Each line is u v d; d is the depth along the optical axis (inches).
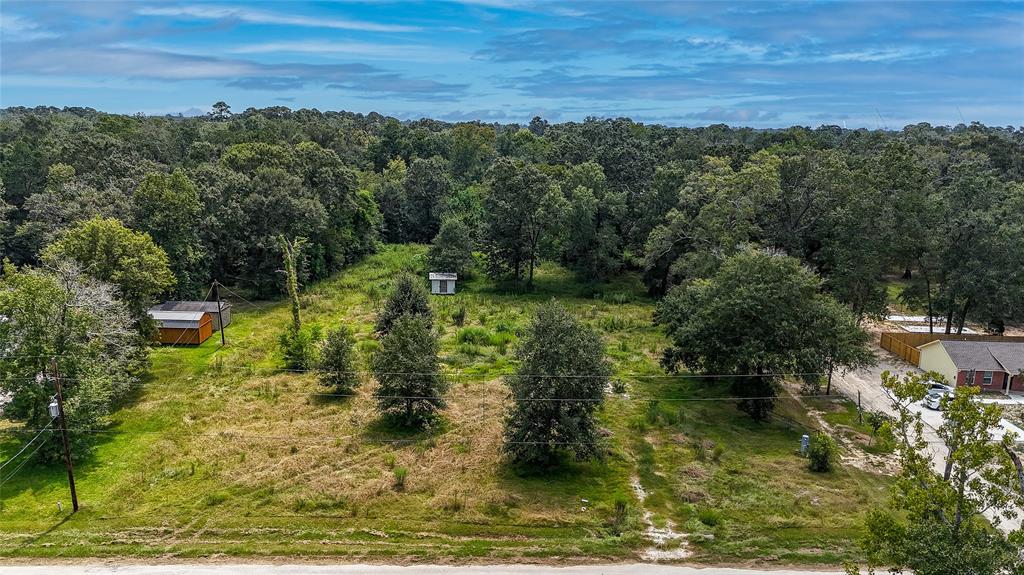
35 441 1163.3
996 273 1740.9
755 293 1326.3
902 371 1717.5
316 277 2576.3
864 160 2314.2
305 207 2338.8
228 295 2341.3
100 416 1173.7
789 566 898.7
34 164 2709.2
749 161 2316.7
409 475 1111.6
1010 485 658.2
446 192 3511.3
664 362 1525.6
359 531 962.1
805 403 1497.3
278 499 1037.2
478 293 2504.9
